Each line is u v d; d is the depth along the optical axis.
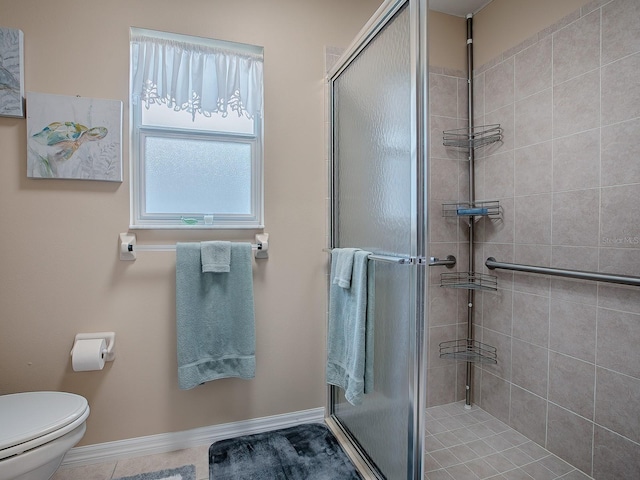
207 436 1.76
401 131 1.28
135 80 1.61
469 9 2.16
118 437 1.64
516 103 1.90
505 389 1.98
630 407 1.38
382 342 1.44
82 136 1.54
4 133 1.48
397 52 1.31
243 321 1.71
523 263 1.86
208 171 1.81
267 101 1.83
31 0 1.50
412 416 1.21
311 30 1.90
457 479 1.53
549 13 1.72
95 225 1.59
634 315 1.37
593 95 1.52
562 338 1.66
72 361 1.45
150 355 1.67
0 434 1.07
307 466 1.58
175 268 1.69
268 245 1.84
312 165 1.92
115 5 1.59
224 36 1.75
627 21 1.39
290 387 1.91
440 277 2.15
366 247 1.55
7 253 1.50
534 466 1.62
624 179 1.41
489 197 2.08
